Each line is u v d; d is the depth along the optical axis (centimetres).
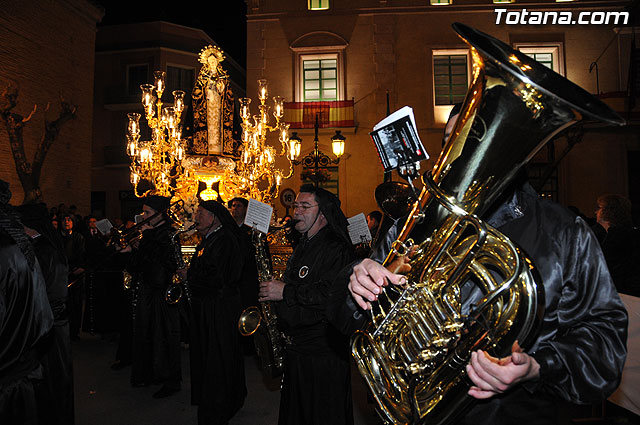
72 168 1549
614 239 339
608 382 99
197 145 769
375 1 1492
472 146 102
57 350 314
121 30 2142
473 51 105
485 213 121
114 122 2172
